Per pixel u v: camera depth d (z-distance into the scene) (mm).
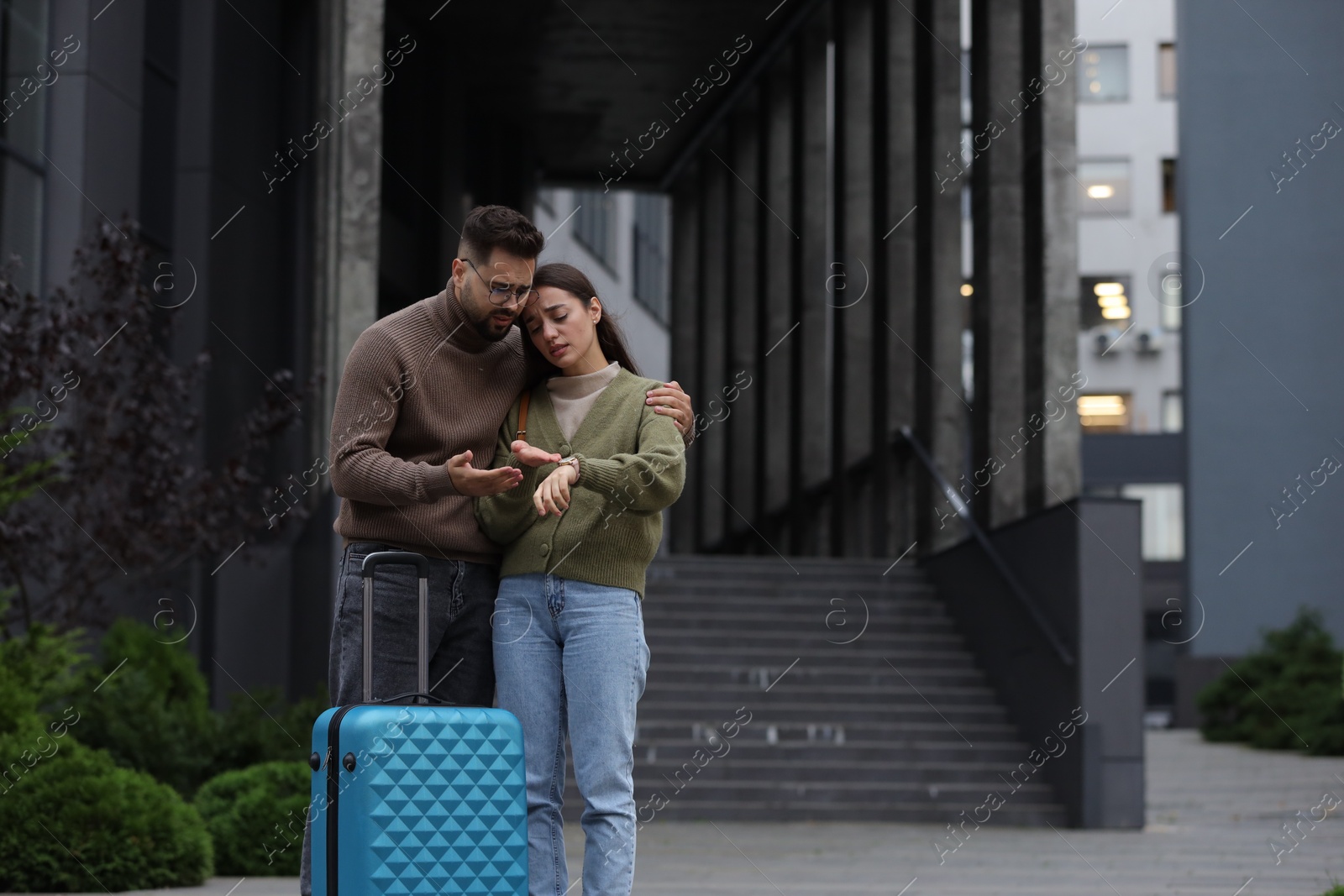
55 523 19484
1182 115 54062
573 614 7883
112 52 23953
